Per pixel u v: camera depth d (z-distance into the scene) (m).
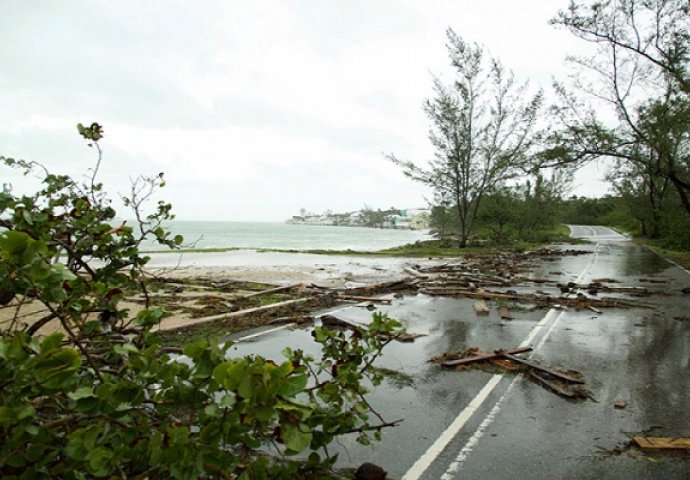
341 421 2.92
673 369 6.97
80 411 2.02
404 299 13.84
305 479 2.85
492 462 4.15
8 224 3.71
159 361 2.36
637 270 22.36
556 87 21.38
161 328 8.90
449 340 8.79
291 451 2.26
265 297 13.45
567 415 5.23
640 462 4.16
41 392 1.95
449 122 36.56
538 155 22.23
